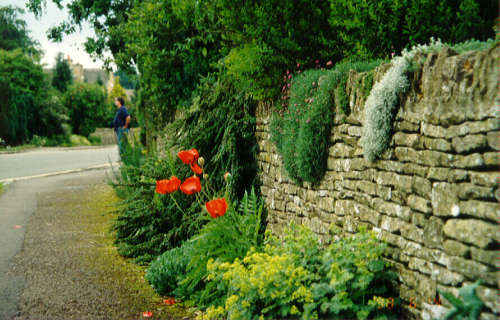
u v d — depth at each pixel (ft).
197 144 19.53
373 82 10.88
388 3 14.03
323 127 12.87
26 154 67.15
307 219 14.30
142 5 27.50
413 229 9.26
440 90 8.62
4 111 78.74
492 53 7.51
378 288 9.70
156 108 32.53
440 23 13.61
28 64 100.73
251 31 16.58
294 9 16.60
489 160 7.46
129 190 26.12
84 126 114.11
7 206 26.37
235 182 18.25
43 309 11.85
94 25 38.73
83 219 22.99
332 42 16.55
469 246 7.76
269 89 16.25
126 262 16.31
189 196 19.02
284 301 9.82
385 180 10.27
